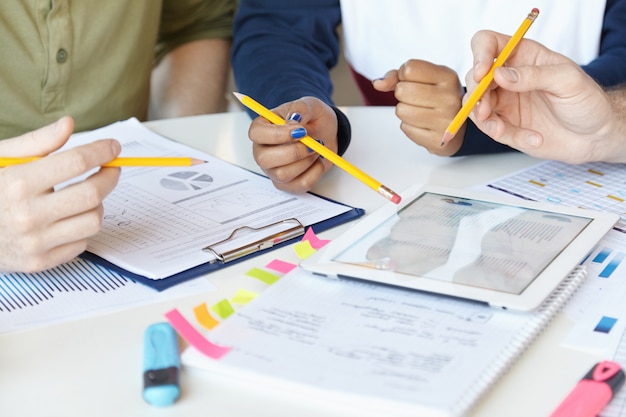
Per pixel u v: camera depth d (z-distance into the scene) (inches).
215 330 25.9
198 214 35.9
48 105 55.1
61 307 28.7
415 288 27.7
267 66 50.7
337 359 24.2
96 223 29.5
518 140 38.8
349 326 26.0
